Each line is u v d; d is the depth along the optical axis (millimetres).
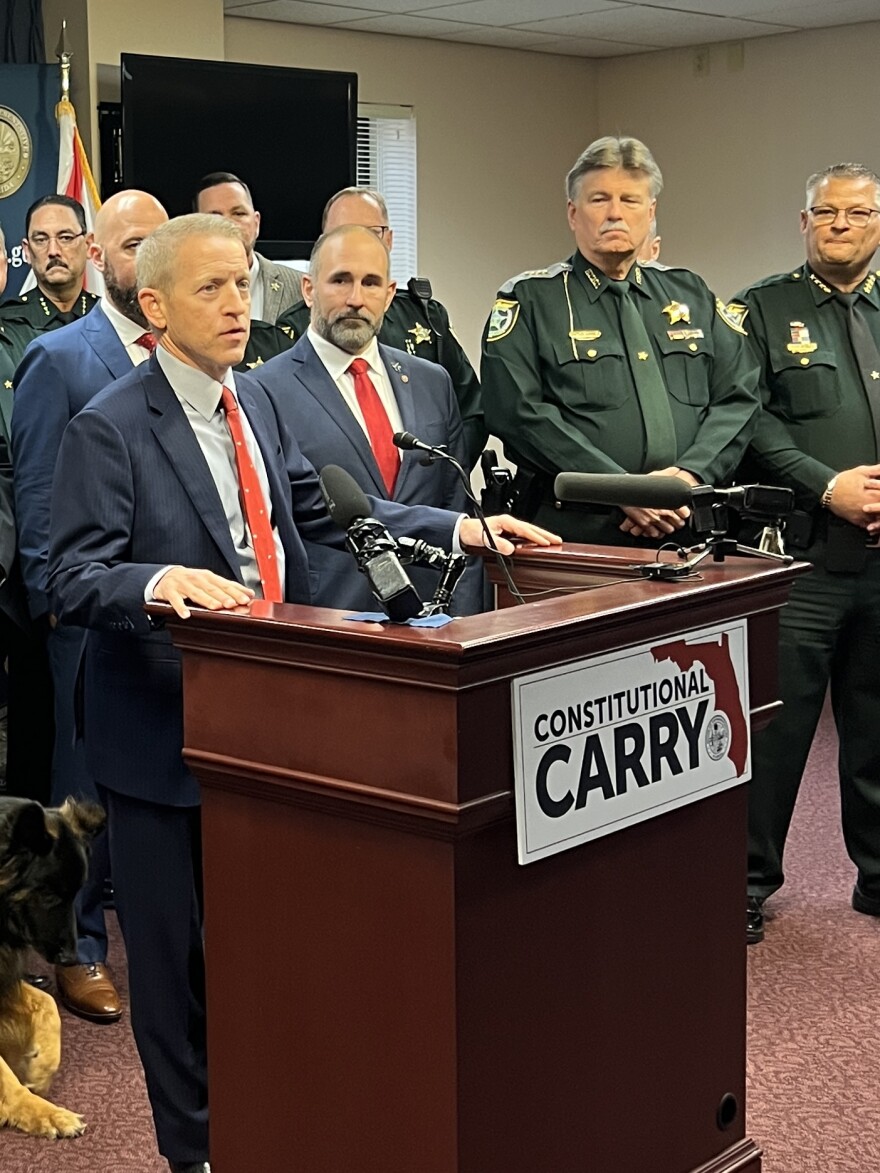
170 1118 2105
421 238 7977
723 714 1717
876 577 3330
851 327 3408
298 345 3143
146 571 1815
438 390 3221
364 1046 1517
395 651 1380
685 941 1723
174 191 5664
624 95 8461
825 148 7645
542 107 8367
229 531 2072
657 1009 1688
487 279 8281
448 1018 1436
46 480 2852
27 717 3492
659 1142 1708
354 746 1456
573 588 2039
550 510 3215
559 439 3133
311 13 7121
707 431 3248
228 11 7039
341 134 5969
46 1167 2361
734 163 8023
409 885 1452
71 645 3092
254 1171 1644
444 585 1572
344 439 3025
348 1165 1551
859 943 3293
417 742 1402
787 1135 2432
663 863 1678
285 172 5879
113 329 2900
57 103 5605
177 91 5629
